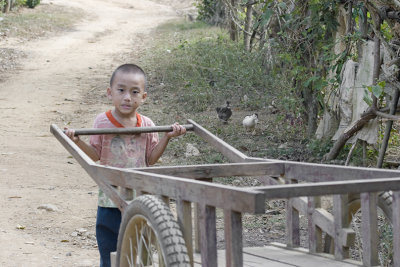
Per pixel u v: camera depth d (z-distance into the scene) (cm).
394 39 664
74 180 834
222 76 1479
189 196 286
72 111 1345
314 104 944
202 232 279
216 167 376
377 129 711
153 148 442
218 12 2689
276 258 348
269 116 1195
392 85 666
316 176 372
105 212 414
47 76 1777
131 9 4022
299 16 906
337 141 767
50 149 1013
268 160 397
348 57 769
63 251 559
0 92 1552
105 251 417
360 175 349
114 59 2078
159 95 1437
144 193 325
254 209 248
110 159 425
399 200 309
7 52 2155
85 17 3397
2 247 553
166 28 2895
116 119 431
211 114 1242
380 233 502
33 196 736
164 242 273
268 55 1277
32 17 3008
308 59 933
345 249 341
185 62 1711
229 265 265
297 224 376
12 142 1048
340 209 338
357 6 729
